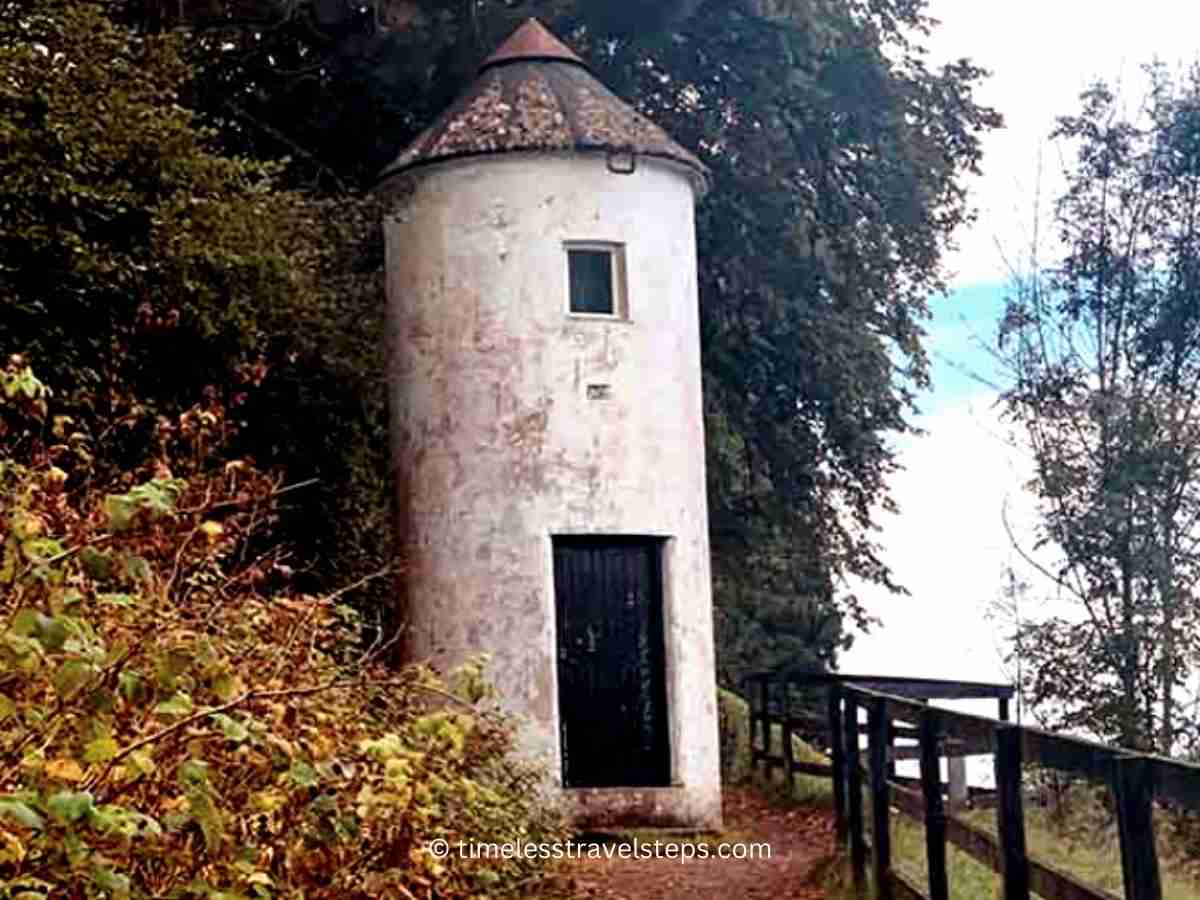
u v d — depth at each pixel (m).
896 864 9.86
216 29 19.47
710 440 22.45
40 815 3.90
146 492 4.43
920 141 24.33
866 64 23.73
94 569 4.39
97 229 12.11
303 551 14.93
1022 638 20.22
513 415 15.74
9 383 6.09
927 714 8.11
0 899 3.79
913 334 25.22
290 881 5.10
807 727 17.95
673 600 15.87
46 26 12.57
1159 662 19.70
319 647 8.38
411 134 21.19
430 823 6.13
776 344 23.75
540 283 15.87
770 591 27.39
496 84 16.72
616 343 15.98
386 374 16.69
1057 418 20.72
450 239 16.16
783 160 22.89
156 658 4.50
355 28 20.42
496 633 15.48
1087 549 20.16
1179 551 20.12
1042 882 6.17
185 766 4.25
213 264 12.55
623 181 16.20
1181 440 20.23
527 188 15.95
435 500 16.06
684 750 15.57
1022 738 6.45
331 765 5.07
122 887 4.02
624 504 15.75
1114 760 5.20
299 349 14.34
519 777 10.09
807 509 25.03
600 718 15.52
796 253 23.28
